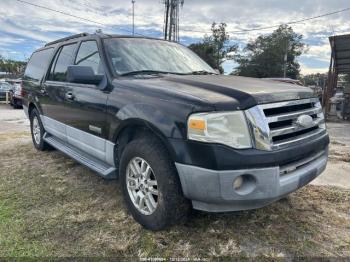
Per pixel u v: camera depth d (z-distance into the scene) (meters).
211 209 2.58
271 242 2.76
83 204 3.49
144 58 3.80
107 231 2.94
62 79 4.53
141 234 2.88
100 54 3.67
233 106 2.46
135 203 3.04
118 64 3.55
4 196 3.72
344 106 13.93
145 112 2.78
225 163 2.37
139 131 3.03
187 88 2.84
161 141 2.75
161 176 2.69
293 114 2.75
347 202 3.60
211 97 2.55
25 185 4.08
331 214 3.29
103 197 3.67
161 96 2.77
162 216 2.75
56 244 2.73
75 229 2.97
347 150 6.45
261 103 2.55
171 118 2.58
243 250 2.65
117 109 3.12
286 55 59.09
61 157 5.37
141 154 2.85
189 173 2.49
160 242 2.76
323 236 2.87
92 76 3.41
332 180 4.39
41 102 5.20
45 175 4.45
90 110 3.59
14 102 16.39
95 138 3.57
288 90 2.89
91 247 2.70
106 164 3.57
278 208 3.39
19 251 2.63
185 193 2.59
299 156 2.70
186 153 2.48
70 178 4.31
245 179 2.48
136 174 3.02
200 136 2.42
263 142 2.47
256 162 2.41
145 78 3.30
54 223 3.08
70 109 4.11
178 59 4.12
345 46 14.68
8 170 4.71
